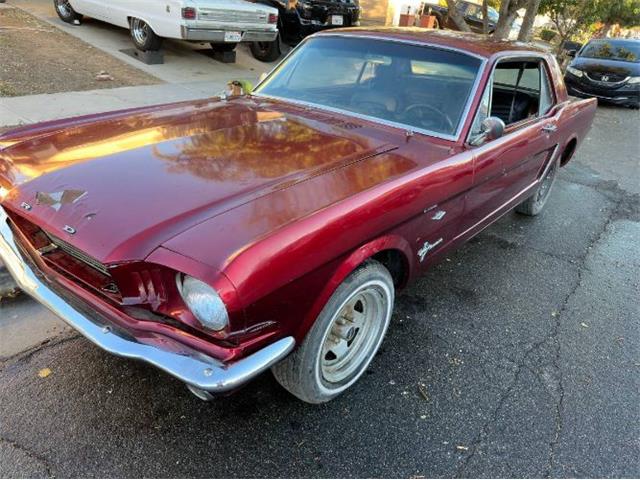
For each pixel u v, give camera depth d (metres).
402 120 3.14
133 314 1.96
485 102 3.18
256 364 1.91
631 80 11.90
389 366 2.86
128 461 2.17
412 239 2.66
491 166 3.20
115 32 10.38
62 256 2.19
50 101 6.15
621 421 2.66
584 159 7.78
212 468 2.18
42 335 2.87
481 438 2.46
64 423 2.32
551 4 16.44
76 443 2.23
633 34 33.56
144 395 2.51
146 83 7.61
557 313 3.59
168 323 1.93
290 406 2.53
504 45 3.56
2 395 2.44
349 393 2.64
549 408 2.69
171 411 2.43
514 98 3.82
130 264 1.85
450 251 3.30
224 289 1.74
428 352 3.01
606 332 3.43
